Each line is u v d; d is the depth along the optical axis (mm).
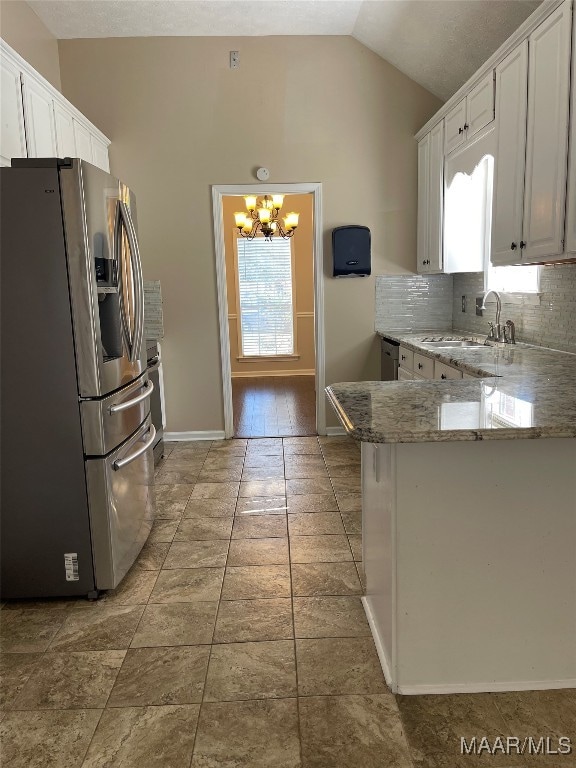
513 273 3750
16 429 2307
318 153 4543
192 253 4609
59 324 2246
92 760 1585
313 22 4184
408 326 4836
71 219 2186
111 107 4422
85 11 3934
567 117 2229
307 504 3398
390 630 1835
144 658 2021
